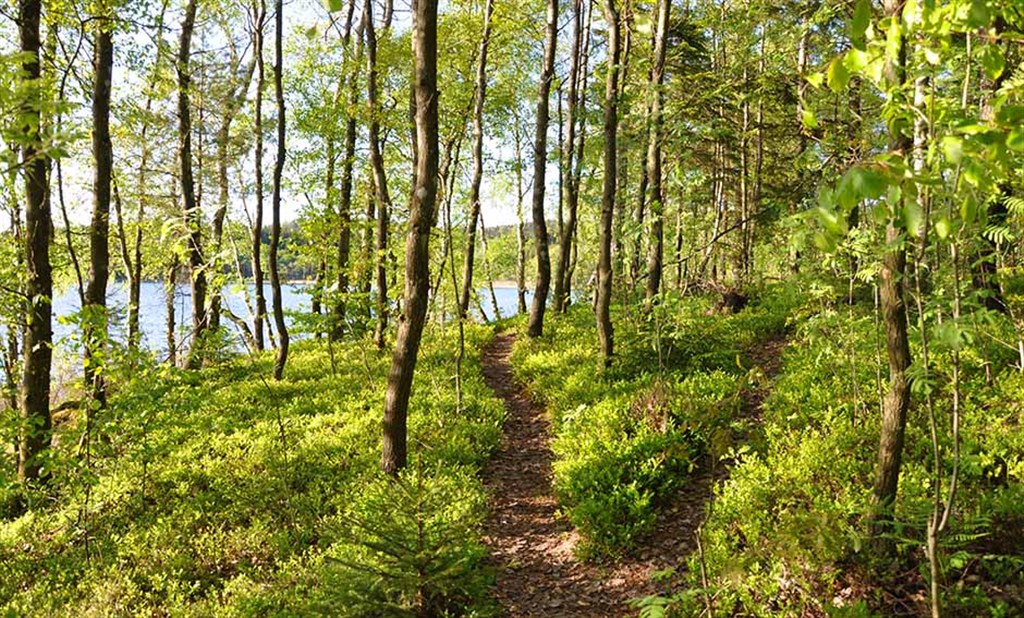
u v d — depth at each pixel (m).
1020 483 6.22
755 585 5.70
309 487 9.27
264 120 17.42
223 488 9.45
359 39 16.62
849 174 2.29
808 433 8.44
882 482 5.44
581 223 33.94
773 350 14.10
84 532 8.23
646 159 14.46
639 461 8.64
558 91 24.11
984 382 8.55
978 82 6.08
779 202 11.49
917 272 3.73
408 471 8.96
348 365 16.94
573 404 11.70
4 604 7.07
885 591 5.21
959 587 5.01
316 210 16.50
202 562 7.53
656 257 13.08
